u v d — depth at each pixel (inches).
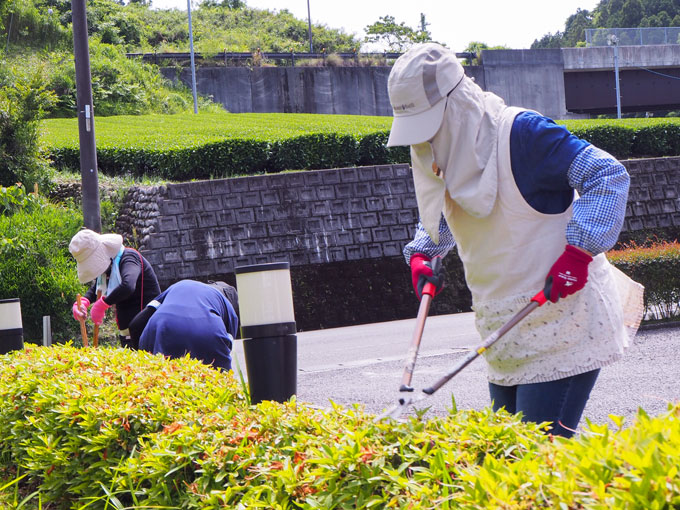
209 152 735.1
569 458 61.6
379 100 1620.3
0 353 240.4
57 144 754.2
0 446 165.3
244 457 99.7
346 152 775.7
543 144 102.3
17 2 1413.6
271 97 1553.9
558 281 97.7
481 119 105.9
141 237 624.1
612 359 105.6
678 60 1911.9
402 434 87.7
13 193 510.0
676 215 767.1
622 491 53.7
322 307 640.4
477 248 110.3
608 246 97.3
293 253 641.0
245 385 138.0
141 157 742.5
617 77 1819.6
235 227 631.2
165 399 129.5
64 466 134.7
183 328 181.9
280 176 647.8
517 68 1769.2
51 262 474.3
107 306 205.9
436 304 663.1
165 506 105.1
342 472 82.7
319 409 110.3
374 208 665.6
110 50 1424.7
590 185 99.6
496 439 82.7
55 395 143.6
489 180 104.4
